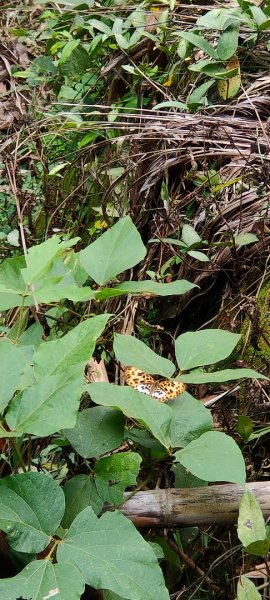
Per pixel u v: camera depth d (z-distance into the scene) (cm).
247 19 100
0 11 158
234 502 50
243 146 88
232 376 49
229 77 97
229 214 84
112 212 97
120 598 44
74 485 47
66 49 116
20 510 39
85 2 132
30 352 48
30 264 47
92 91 129
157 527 51
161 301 87
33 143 112
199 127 91
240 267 80
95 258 53
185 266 85
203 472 43
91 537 39
